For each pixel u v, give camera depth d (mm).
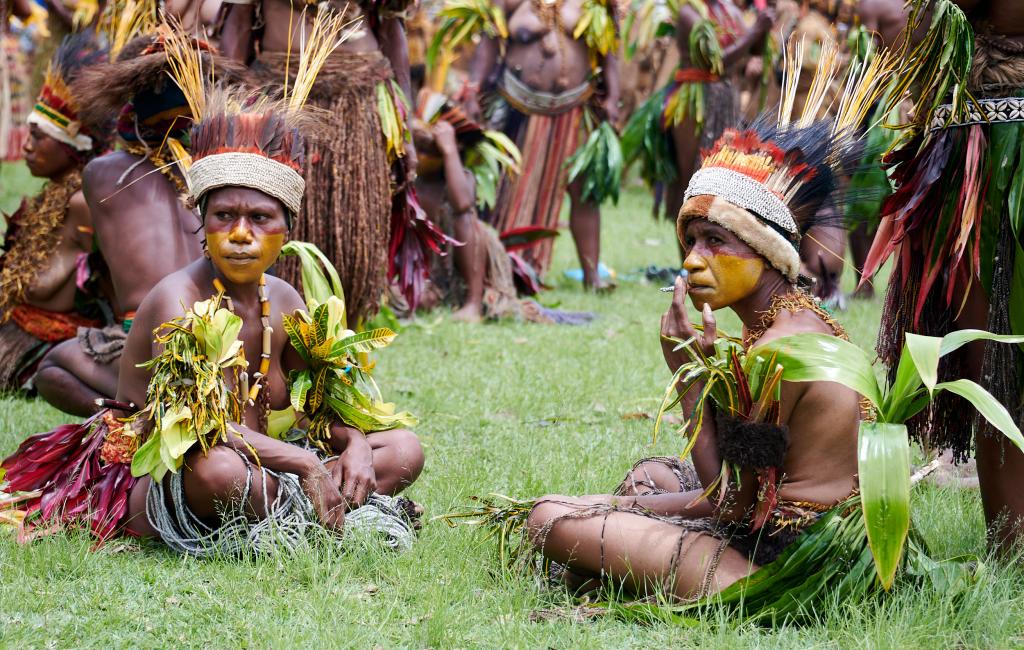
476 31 14164
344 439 5711
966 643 4555
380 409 5824
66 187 8375
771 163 4805
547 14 13570
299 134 5598
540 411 8367
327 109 7848
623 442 7457
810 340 4578
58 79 8266
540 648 4504
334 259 7973
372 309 8297
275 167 5344
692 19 13656
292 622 4684
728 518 4828
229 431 5289
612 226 19984
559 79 13641
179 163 6590
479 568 5230
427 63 14844
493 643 4559
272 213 5355
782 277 4875
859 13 9453
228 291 5527
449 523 5539
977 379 5465
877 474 4414
